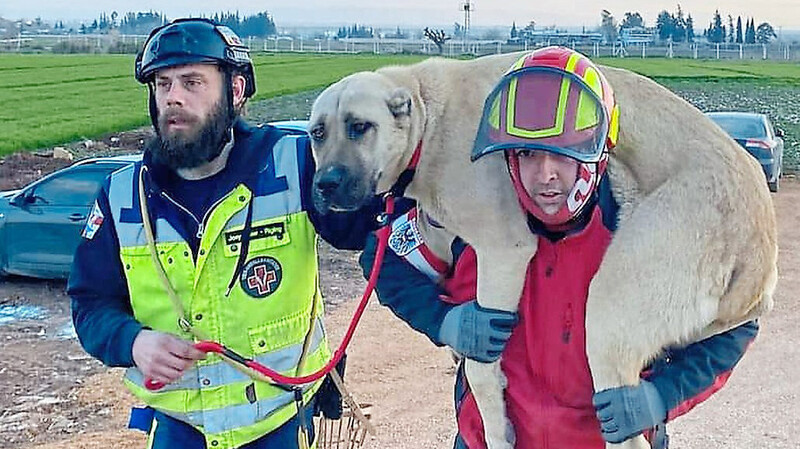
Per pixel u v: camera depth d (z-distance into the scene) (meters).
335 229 4.21
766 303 3.68
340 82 4.50
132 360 3.84
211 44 3.81
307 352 4.14
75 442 7.89
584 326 3.58
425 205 4.15
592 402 3.59
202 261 3.95
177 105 3.79
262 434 4.04
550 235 3.54
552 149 3.18
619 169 3.84
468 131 4.17
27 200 13.46
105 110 37.09
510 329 3.65
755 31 175.00
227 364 3.99
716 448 7.94
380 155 4.21
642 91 3.98
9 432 8.09
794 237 16.70
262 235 4.01
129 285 4.04
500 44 111.62
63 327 11.40
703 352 3.58
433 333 3.74
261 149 4.06
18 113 35.31
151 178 3.97
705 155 3.79
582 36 131.12
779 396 9.11
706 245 3.62
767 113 40.41
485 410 3.80
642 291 3.55
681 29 163.62
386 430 8.20
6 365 9.86
